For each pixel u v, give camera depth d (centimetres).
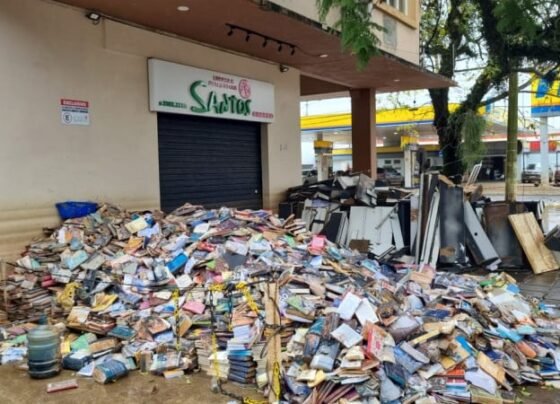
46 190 673
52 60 678
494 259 945
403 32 1251
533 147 4022
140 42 796
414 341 452
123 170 776
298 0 895
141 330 501
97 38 734
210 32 844
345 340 423
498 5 587
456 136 1398
